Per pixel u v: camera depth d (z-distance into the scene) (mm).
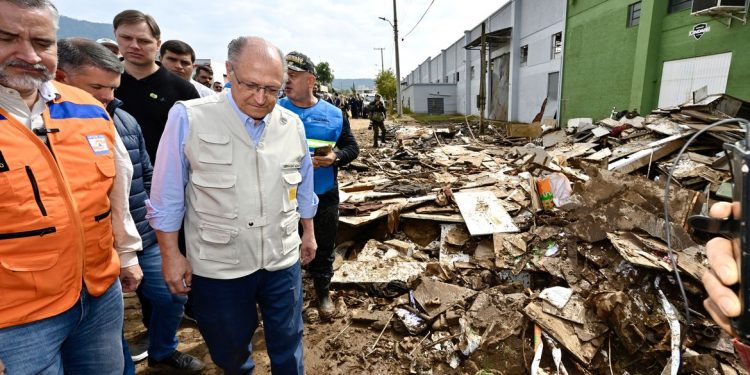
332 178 3123
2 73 1242
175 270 1841
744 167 780
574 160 7109
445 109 36656
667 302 2740
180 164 1771
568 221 3855
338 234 4531
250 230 1839
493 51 24578
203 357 2881
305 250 2418
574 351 2562
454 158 9469
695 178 5027
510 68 21859
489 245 3963
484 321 2918
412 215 4539
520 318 2873
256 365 2762
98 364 1695
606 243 3367
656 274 2934
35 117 1373
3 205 1229
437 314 3076
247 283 1927
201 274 1861
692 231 3283
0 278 1263
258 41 1710
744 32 9055
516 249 3709
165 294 2471
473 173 7676
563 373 2502
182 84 2961
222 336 1968
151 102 2787
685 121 7090
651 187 3605
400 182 6465
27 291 1320
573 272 3273
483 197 4703
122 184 1792
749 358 815
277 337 2123
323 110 3078
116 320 1743
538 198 4531
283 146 1952
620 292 2742
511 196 4840
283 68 1762
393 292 3512
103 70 1995
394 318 3180
